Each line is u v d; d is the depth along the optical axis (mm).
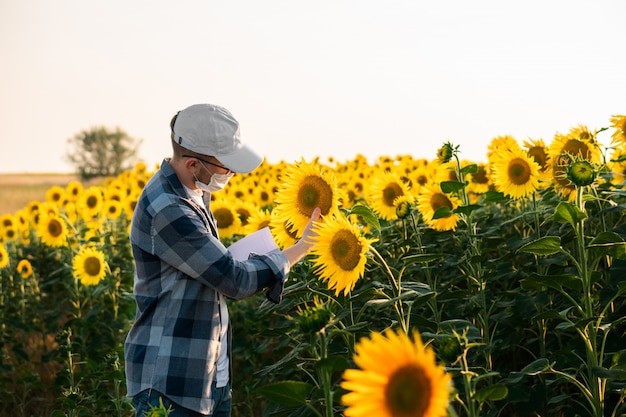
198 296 3018
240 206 6266
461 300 4785
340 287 2861
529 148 5125
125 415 4906
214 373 3078
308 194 3271
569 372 4238
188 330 2992
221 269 2936
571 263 4715
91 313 6281
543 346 4324
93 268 6492
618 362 3240
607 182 4656
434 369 1516
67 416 4598
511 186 4703
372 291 3146
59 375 5375
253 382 5078
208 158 3037
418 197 5023
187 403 2951
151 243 3016
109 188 11461
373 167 11953
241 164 3037
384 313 4727
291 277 4141
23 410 5879
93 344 6207
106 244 8234
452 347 2279
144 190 3098
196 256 2939
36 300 8148
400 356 1547
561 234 4535
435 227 4953
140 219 3045
